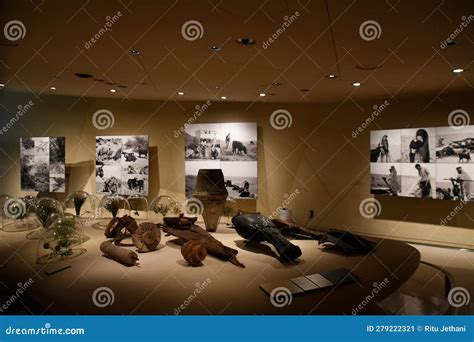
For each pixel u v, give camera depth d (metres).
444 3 2.57
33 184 6.71
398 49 3.58
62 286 2.05
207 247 2.62
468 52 3.67
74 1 2.57
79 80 5.18
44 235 2.73
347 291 1.98
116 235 3.16
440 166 5.86
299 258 2.61
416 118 6.20
